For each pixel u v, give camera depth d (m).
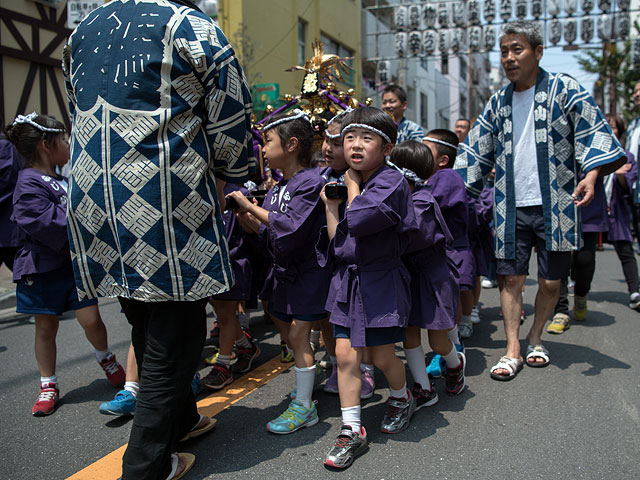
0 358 4.07
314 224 2.73
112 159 1.95
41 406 2.98
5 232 4.35
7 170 4.28
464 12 16.27
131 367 2.92
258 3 12.58
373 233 2.38
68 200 2.07
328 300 2.57
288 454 2.45
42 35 9.41
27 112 9.25
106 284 2.05
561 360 3.66
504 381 3.31
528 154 3.47
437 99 28.92
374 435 2.62
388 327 2.45
